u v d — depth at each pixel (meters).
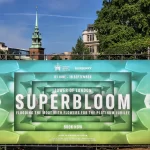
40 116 9.99
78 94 9.97
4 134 10.00
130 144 10.03
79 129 9.99
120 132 10.01
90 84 9.97
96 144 10.05
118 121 9.98
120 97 9.97
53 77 9.98
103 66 9.99
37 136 10.02
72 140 10.02
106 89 9.98
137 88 9.97
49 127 10.01
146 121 9.98
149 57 12.46
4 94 9.98
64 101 9.96
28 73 9.98
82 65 9.98
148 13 36.75
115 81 9.98
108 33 37.75
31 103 9.98
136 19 36.28
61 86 9.98
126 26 36.47
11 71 9.99
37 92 9.98
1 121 9.99
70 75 9.98
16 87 9.98
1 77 9.97
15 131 10.01
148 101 9.96
